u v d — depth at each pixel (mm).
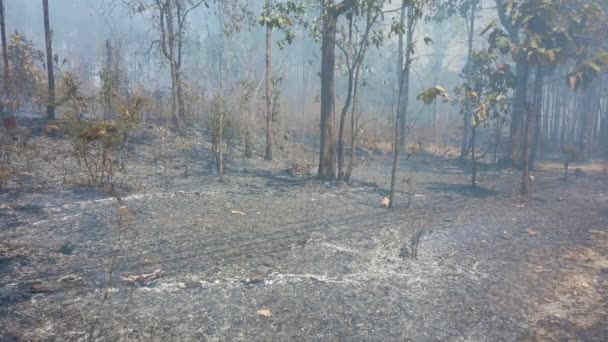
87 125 8219
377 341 3773
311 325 3973
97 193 7957
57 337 3504
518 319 4258
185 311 4070
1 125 10094
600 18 12164
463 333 3973
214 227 6676
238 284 4730
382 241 6445
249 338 3707
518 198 9773
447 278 5180
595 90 19500
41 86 14195
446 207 8789
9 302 3992
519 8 11547
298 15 9758
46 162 9547
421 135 20953
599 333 4004
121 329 3688
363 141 16891
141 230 6285
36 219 6406
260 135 16672
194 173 10734
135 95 12141
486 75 13836
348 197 9367
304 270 5207
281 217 7520
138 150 11734
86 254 5281
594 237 6957
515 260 5844
